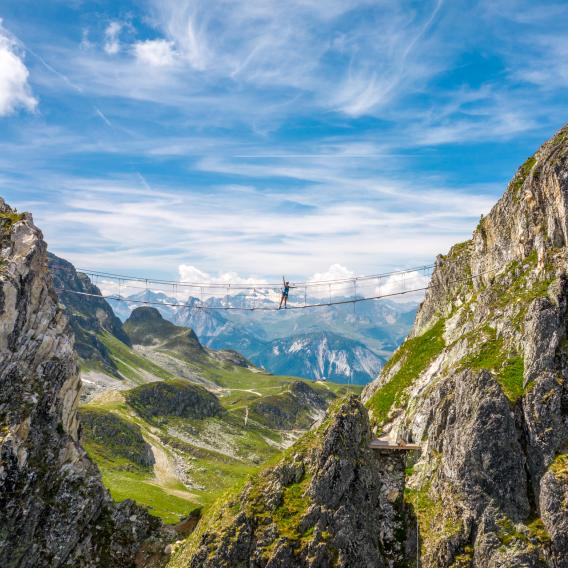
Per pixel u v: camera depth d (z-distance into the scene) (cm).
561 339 10231
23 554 10569
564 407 9744
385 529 10406
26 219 12888
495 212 15012
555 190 11794
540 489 9312
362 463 10581
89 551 11588
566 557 8694
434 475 10544
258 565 9594
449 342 14612
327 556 9562
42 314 12456
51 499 11206
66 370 12450
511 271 12912
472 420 10031
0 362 11494
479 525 9388
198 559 9831
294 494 10338
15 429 10994
